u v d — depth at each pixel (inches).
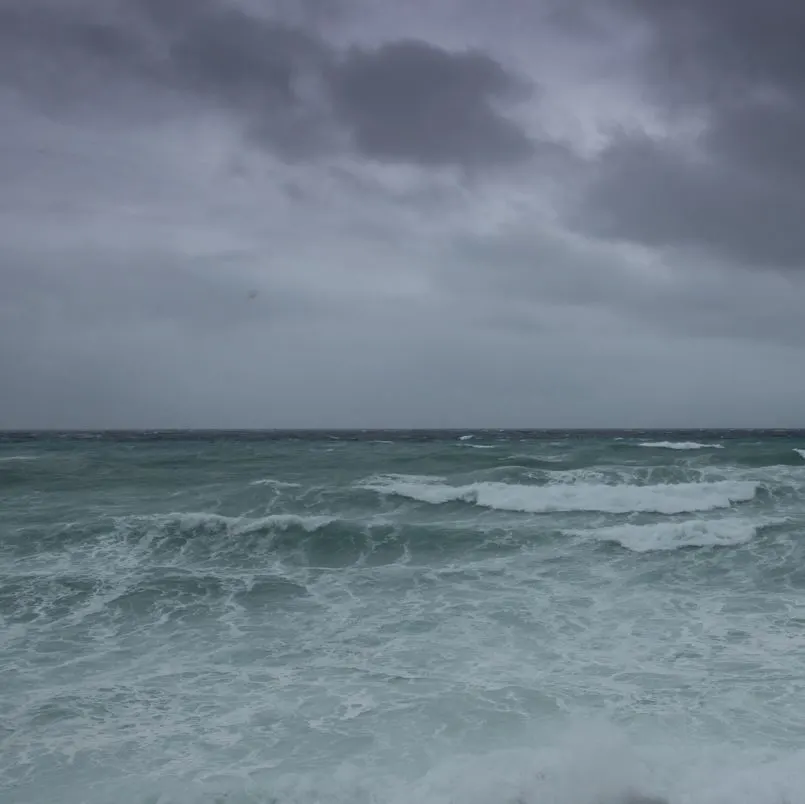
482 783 240.5
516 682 337.7
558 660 366.0
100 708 312.3
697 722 294.0
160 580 496.4
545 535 603.2
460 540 592.1
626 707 309.0
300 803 235.6
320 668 357.7
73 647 385.1
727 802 230.4
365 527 603.8
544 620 426.9
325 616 435.2
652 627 414.9
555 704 313.0
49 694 326.0
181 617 432.5
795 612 441.7
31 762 265.9
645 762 256.1
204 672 353.1
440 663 363.3
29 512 674.2
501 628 414.0
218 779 252.7
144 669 356.8
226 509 703.1
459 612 441.7
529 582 500.1
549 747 270.5
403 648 384.2
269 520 603.5
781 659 365.7
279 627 417.1
